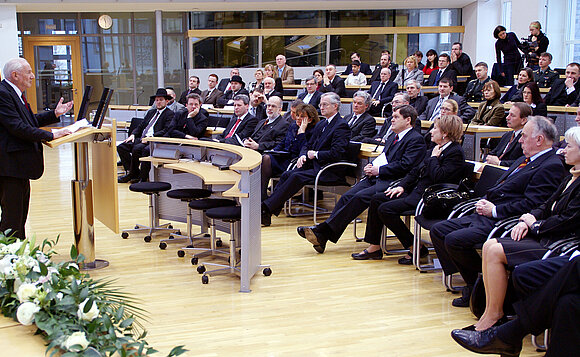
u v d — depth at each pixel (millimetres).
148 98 15781
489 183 4164
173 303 3889
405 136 5176
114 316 2086
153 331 3418
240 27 14961
